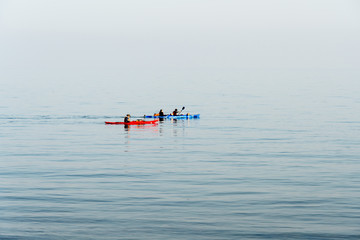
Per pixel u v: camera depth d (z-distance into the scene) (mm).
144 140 63625
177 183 41906
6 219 33844
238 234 31453
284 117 86312
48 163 49719
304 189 40000
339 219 33531
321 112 93188
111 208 35750
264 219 33656
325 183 41719
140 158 52156
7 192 39375
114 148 57969
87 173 45406
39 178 43656
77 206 36156
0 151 56125
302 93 140500
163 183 41906
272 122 80125
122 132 70750
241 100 119312
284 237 30984
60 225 32906
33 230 32188
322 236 31078
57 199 37688
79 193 39094
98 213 34812
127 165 48750
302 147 57938
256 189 40062
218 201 37094
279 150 56250
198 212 34938
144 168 47406
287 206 36000
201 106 105375
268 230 31953
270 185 41188
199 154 54219
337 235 31188
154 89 156375
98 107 101062
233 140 63219
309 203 36594
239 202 36875
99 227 32531
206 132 70250
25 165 48812
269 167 47719
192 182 42219
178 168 47375
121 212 34969
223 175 44531
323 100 118000
